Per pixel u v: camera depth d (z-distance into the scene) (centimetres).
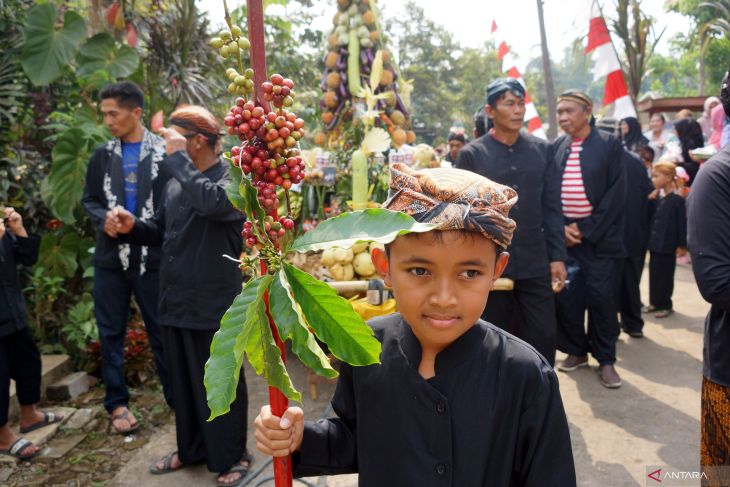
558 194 310
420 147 468
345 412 130
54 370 391
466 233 101
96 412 364
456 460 111
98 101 492
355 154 367
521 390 112
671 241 530
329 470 129
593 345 395
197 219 272
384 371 117
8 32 455
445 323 106
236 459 282
